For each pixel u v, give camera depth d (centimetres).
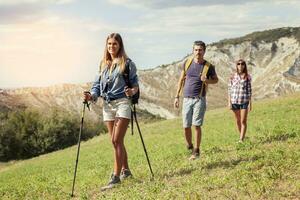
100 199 1038
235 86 1722
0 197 1520
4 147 9119
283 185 881
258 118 2747
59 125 9475
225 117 3666
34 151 9338
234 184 928
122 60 1095
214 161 1266
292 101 3700
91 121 10306
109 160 2306
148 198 943
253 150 1357
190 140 1503
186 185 1004
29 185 1725
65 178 1702
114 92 1101
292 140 1448
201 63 1399
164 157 1712
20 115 9456
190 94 1405
